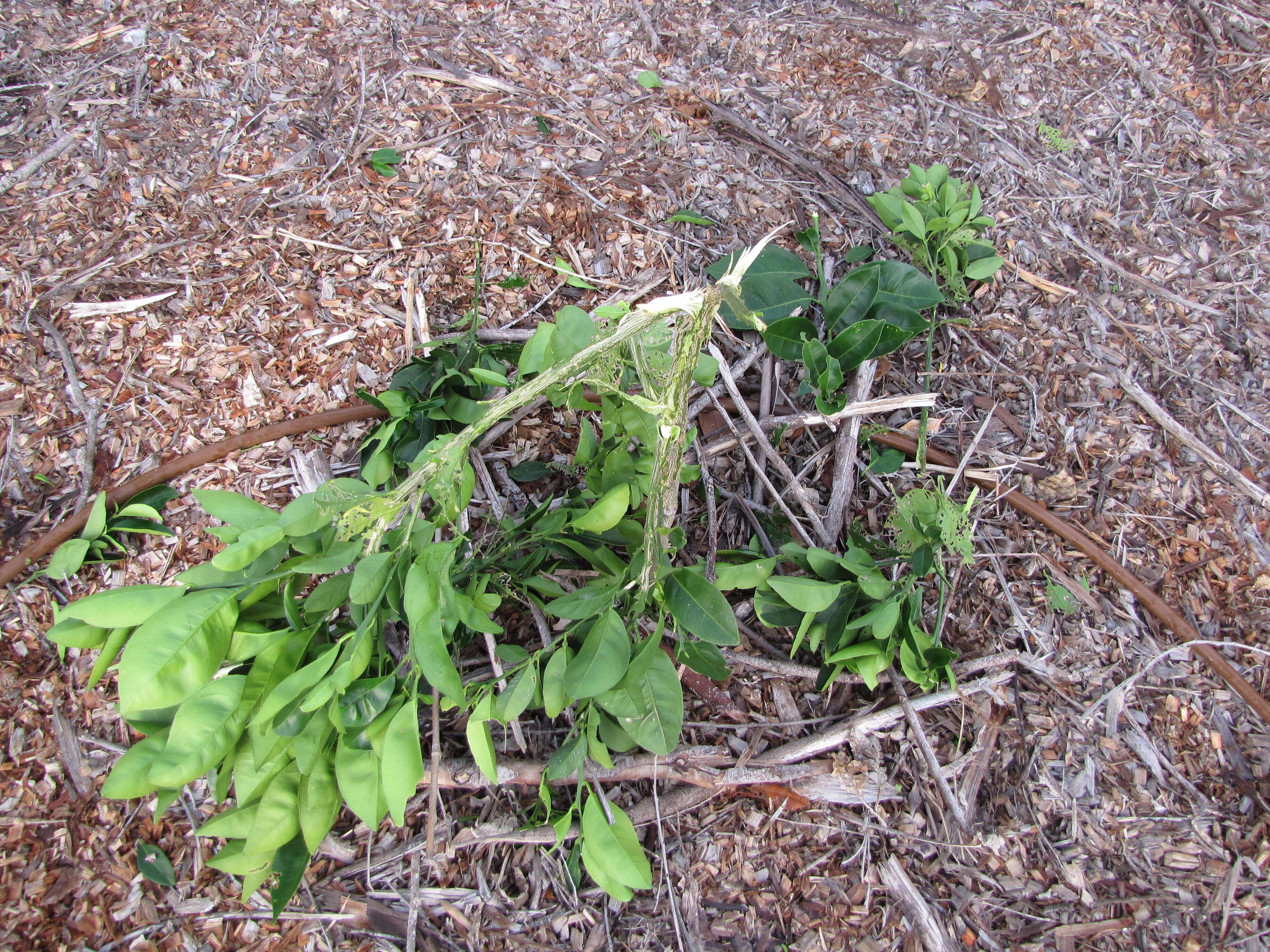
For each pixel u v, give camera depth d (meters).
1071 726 2.07
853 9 3.42
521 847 1.84
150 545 2.06
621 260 2.56
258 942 1.70
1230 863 1.92
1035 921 1.83
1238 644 2.14
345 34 2.96
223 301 2.36
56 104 2.65
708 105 2.96
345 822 1.84
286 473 2.17
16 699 1.87
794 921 1.80
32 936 1.65
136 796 1.37
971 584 2.25
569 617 1.57
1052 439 2.49
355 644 1.38
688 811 1.91
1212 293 2.82
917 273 2.31
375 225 2.54
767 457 2.29
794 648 1.82
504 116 2.82
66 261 2.38
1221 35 3.54
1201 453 2.48
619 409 1.66
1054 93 3.26
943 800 1.94
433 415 2.09
